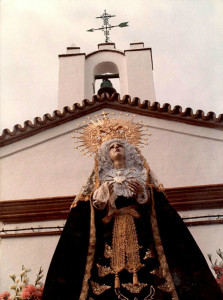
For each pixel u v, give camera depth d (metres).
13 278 9.40
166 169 11.07
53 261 7.52
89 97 14.27
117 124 9.87
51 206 10.56
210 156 11.23
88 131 9.90
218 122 11.66
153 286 7.31
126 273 7.41
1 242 10.09
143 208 7.99
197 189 10.53
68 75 14.62
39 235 10.15
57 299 7.19
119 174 8.29
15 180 11.14
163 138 11.63
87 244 7.72
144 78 14.44
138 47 15.34
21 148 11.68
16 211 10.52
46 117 12.01
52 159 11.48
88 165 11.34
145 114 12.06
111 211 7.95
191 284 7.21
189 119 11.80
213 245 9.71
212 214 10.20
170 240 7.68
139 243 7.73
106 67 15.34
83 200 8.16
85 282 7.31
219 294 7.03
